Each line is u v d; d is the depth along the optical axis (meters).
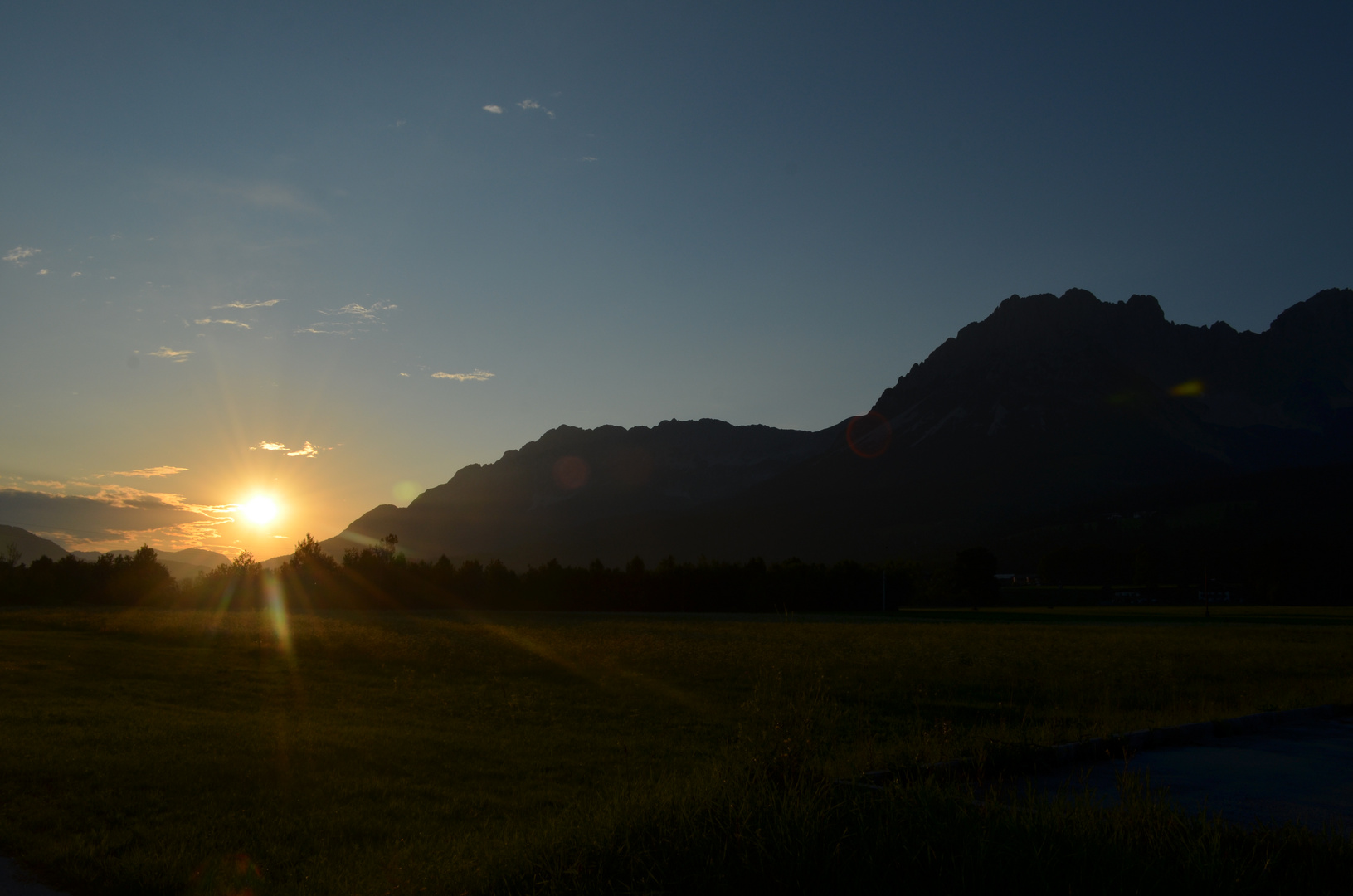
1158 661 30.70
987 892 5.10
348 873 6.70
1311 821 7.50
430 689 21.42
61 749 11.67
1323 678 24.25
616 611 112.56
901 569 128.50
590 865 5.88
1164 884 5.09
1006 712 17.72
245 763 11.32
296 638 37.88
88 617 56.16
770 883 5.39
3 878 6.73
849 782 7.30
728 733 15.16
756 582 112.19
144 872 6.77
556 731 15.21
